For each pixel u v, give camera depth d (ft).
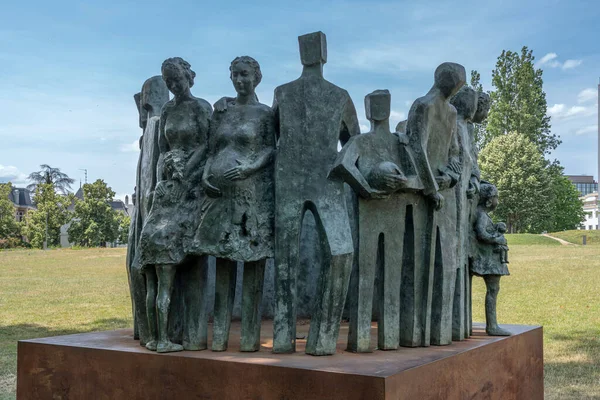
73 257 103.50
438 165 17.87
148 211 17.81
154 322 16.40
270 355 15.55
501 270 19.61
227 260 16.37
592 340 35.50
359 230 16.17
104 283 66.39
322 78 16.28
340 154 15.84
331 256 15.31
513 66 141.38
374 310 23.02
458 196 18.79
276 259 15.92
